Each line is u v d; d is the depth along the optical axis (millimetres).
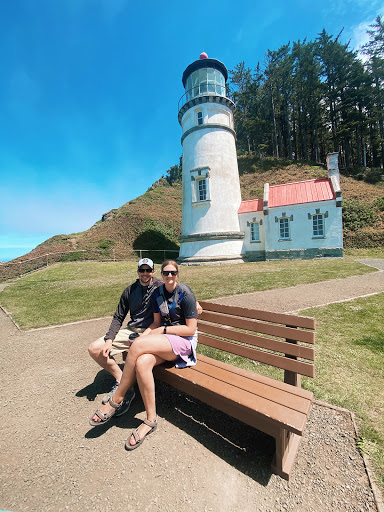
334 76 36188
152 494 1821
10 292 10242
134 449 2234
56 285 11328
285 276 10211
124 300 3068
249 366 3477
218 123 19016
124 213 30312
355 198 24672
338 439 2227
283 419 1734
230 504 1736
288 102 40031
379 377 3084
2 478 1996
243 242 19484
